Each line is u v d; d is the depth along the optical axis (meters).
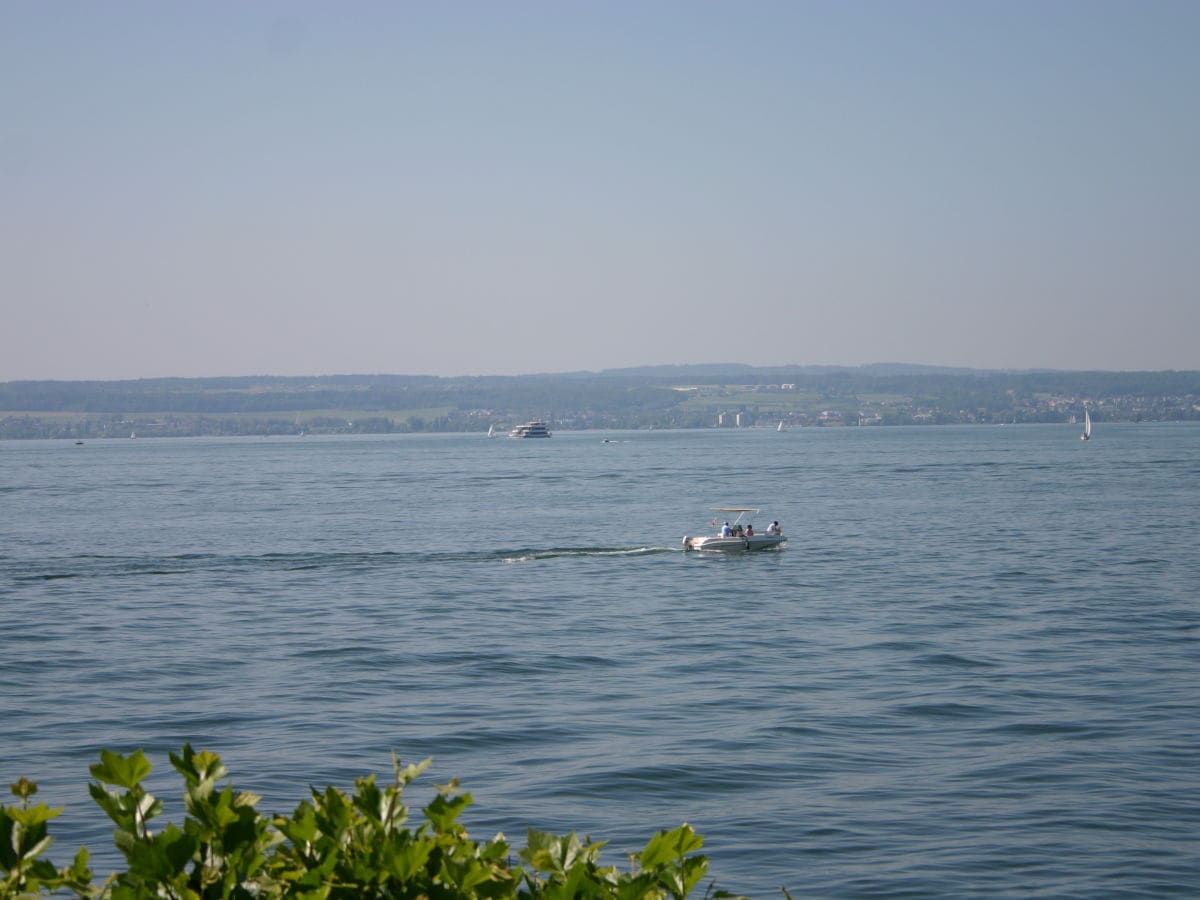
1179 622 45.94
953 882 19.41
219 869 7.07
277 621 50.16
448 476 185.62
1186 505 108.69
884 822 22.34
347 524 101.38
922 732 29.05
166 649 42.97
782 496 130.25
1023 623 46.47
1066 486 139.25
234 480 180.88
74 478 190.38
